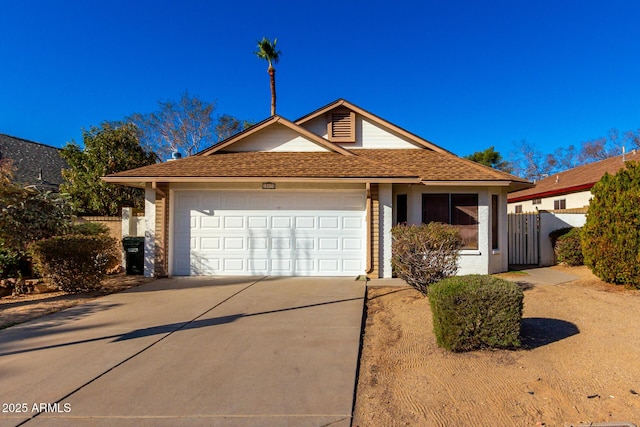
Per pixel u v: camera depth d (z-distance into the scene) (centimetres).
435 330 472
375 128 1271
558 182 2128
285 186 991
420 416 319
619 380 372
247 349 475
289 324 579
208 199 1012
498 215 1096
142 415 321
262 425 305
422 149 1253
